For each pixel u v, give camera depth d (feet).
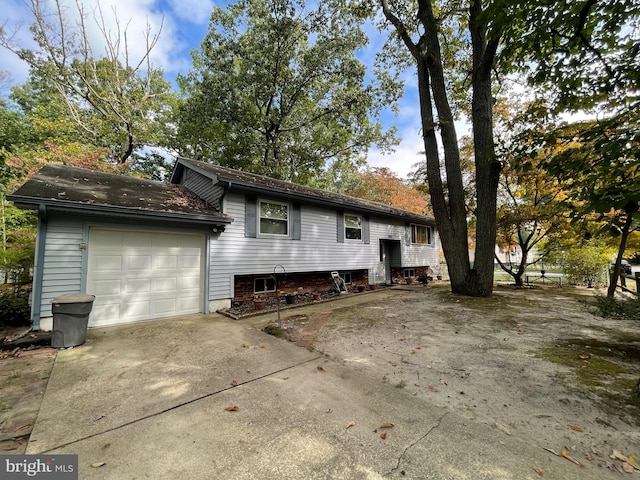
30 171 32.19
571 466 6.58
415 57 35.01
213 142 59.93
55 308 14.55
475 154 30.89
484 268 30.22
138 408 9.17
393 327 18.56
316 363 12.96
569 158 10.42
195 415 8.79
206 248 23.75
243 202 26.53
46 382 10.91
